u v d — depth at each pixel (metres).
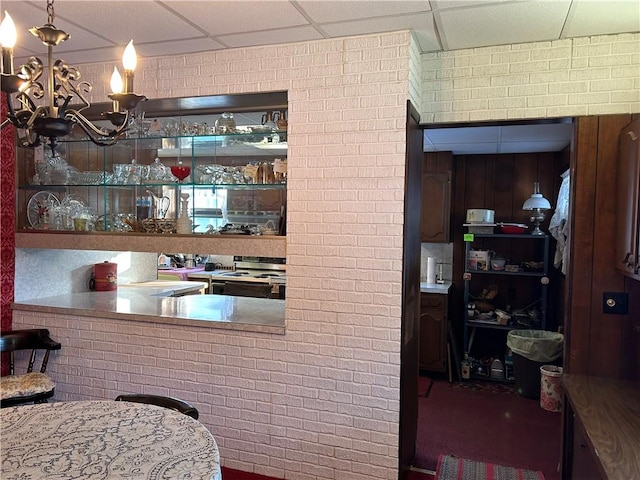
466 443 3.27
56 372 3.31
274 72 2.78
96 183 3.42
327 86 2.68
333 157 2.68
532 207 4.46
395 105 2.55
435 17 2.32
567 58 2.56
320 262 2.72
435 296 4.60
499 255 5.03
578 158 2.52
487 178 5.07
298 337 2.77
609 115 2.47
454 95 2.78
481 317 4.75
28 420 1.83
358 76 2.62
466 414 3.78
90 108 3.26
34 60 1.56
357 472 2.67
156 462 1.50
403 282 2.58
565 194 4.27
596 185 2.50
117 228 3.33
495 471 2.88
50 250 3.71
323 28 2.51
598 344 2.52
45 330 3.23
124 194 3.48
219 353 2.93
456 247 5.17
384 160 2.58
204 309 3.29
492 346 5.04
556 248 4.67
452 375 4.63
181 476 1.42
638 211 2.03
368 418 2.64
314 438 2.75
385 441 2.62
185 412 2.00
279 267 5.91
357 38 2.61
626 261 2.19
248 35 2.62
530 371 4.12
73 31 2.57
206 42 2.74
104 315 3.17
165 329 3.04
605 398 2.19
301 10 2.28
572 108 2.56
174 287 4.33
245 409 2.88
